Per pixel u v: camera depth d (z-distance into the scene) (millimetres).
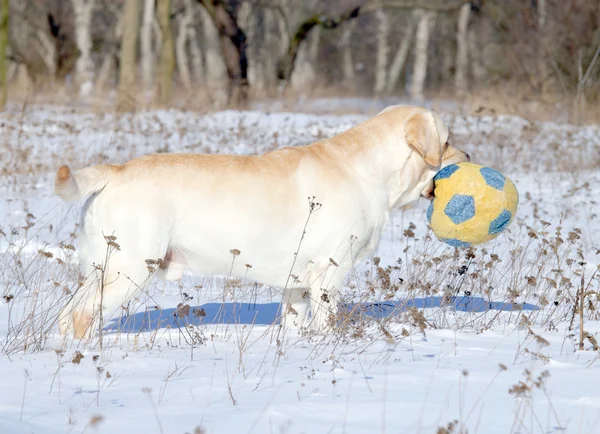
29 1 71812
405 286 12508
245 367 8305
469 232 10195
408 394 7398
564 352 9219
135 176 9430
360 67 90000
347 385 7668
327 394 7355
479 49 64062
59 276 13008
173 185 9461
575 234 12539
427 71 84438
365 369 8297
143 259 9344
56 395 7234
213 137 28750
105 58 79688
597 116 35188
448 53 76688
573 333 10211
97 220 9414
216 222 9547
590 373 8211
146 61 66875
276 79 55562
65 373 7957
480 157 25562
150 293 12703
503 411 6945
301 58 85875
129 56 39688
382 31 79875
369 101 53875
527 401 6875
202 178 9547
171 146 26438
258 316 11492
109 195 9383
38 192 20297
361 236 10062
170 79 44344
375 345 9492
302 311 10375
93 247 9453
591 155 26719
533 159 26578
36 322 10070
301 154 9992
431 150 10266
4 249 14891
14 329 9680
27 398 7129
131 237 9320
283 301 10352
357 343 9547
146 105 37344
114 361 8477
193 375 7965
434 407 7012
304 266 9945
